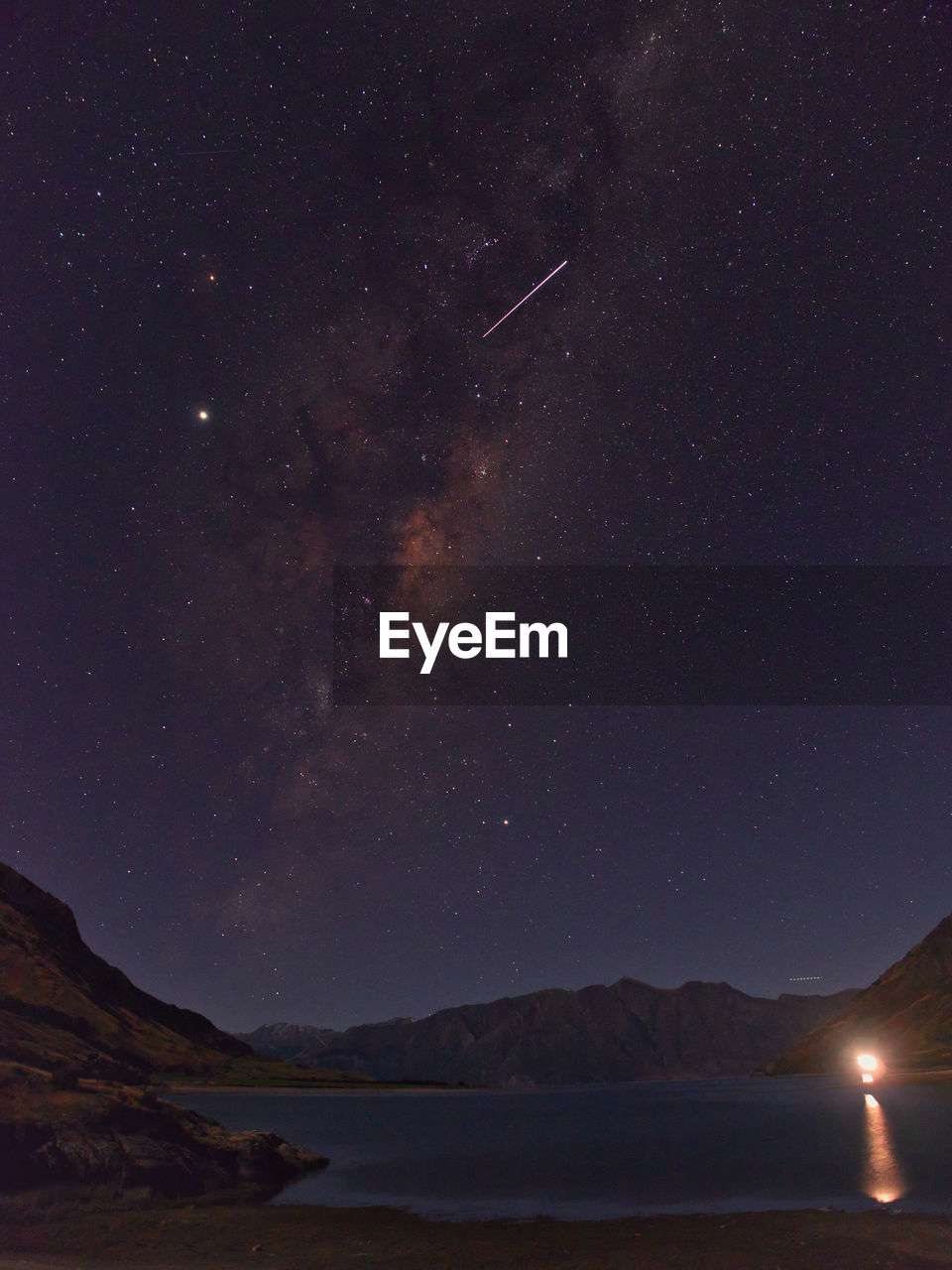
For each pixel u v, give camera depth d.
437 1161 46.25
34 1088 28.08
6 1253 19.02
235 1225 22.77
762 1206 27.30
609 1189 33.06
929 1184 30.27
